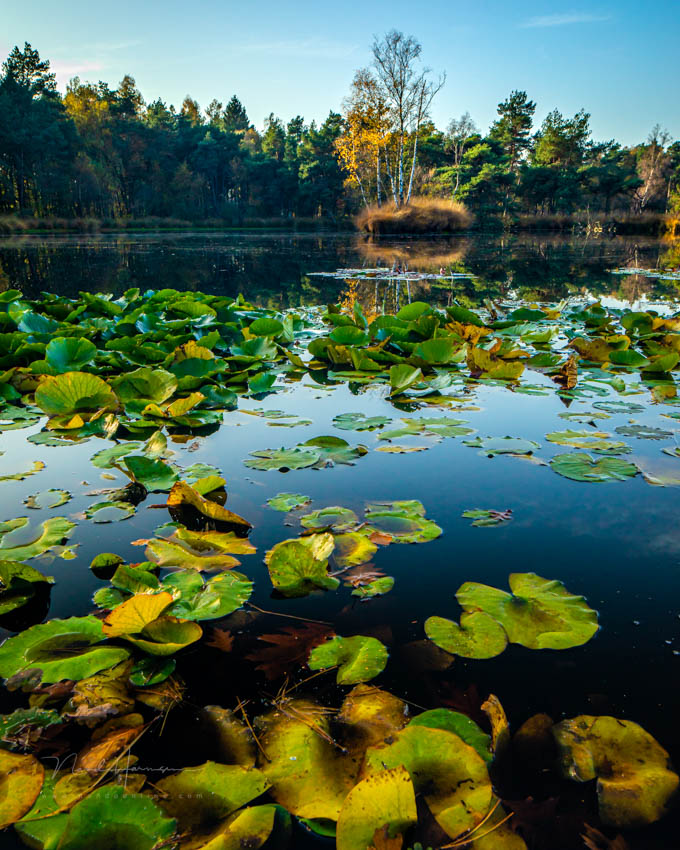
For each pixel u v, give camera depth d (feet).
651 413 7.84
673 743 2.66
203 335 12.03
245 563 4.23
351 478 5.72
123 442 6.91
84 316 13.78
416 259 43.45
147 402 8.04
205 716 2.84
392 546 4.43
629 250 56.75
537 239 81.25
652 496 5.25
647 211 143.64
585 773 2.49
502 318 16.03
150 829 2.23
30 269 33.73
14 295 15.10
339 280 29.01
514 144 164.25
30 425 7.59
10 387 8.80
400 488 5.47
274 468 5.94
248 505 5.13
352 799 2.26
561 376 10.06
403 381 8.87
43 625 3.46
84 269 34.06
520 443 6.57
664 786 2.44
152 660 3.24
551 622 3.49
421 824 2.24
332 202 162.81
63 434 7.23
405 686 3.02
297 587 3.94
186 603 3.66
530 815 2.30
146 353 10.03
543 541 4.50
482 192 116.06
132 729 2.75
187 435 7.13
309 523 4.77
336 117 154.10
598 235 101.24
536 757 2.58
